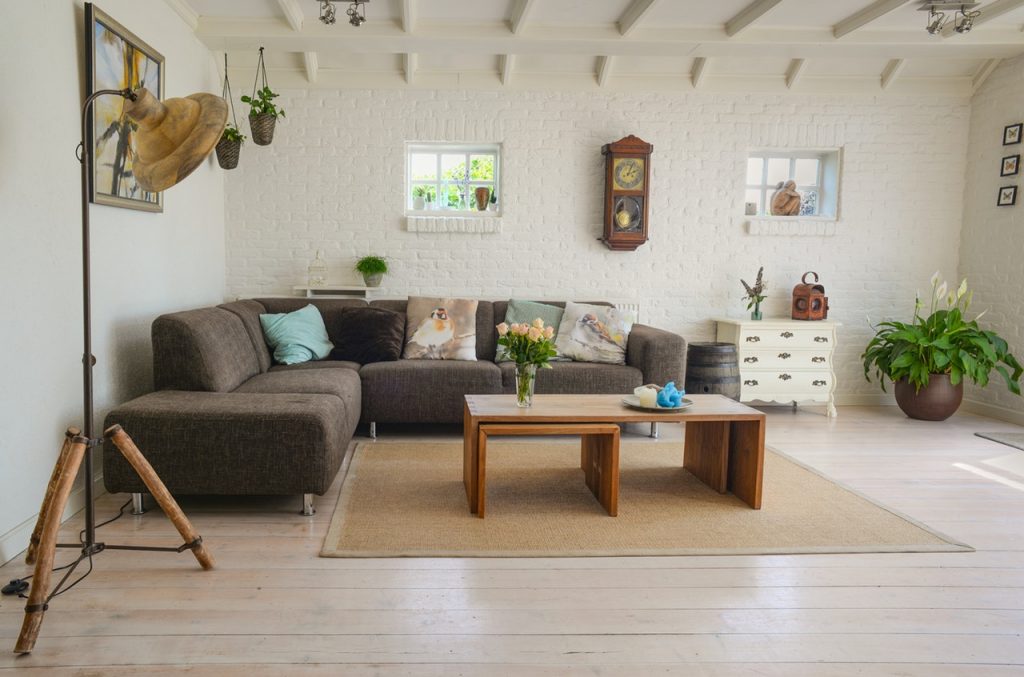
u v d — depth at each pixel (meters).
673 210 5.61
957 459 4.12
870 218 5.70
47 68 2.77
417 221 5.43
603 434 3.14
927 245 5.74
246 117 5.30
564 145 5.49
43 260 2.75
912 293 5.77
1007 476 3.77
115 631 2.03
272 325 4.58
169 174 2.28
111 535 2.76
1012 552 2.74
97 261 3.23
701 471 3.66
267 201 5.38
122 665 1.86
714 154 5.58
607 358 4.73
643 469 3.88
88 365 2.26
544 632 2.07
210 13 4.44
